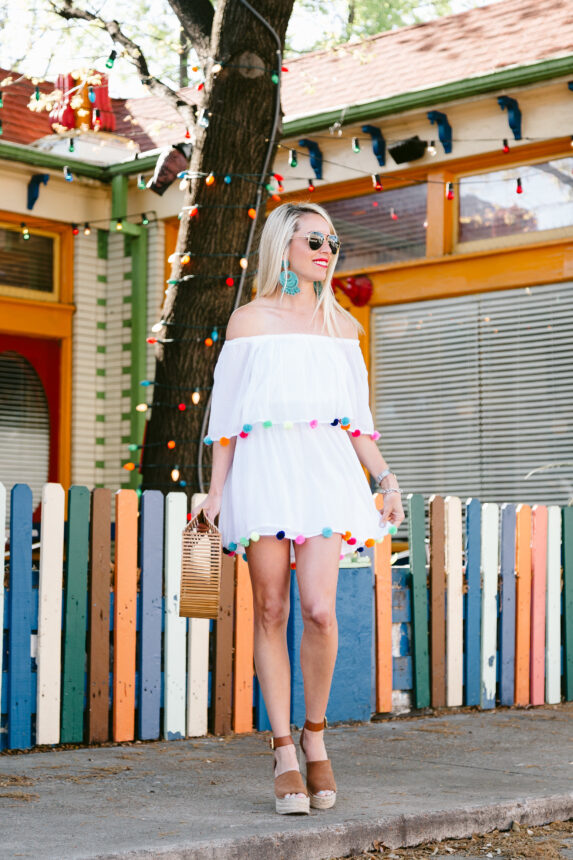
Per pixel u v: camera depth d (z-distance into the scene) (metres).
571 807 3.92
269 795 3.84
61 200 10.87
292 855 3.25
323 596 3.56
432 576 6.11
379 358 9.95
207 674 5.26
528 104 8.88
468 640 6.25
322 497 3.55
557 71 8.48
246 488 3.57
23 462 10.84
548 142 8.86
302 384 3.59
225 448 3.70
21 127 11.72
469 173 9.48
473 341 9.43
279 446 3.58
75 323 11.05
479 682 6.28
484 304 9.38
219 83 6.56
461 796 3.86
